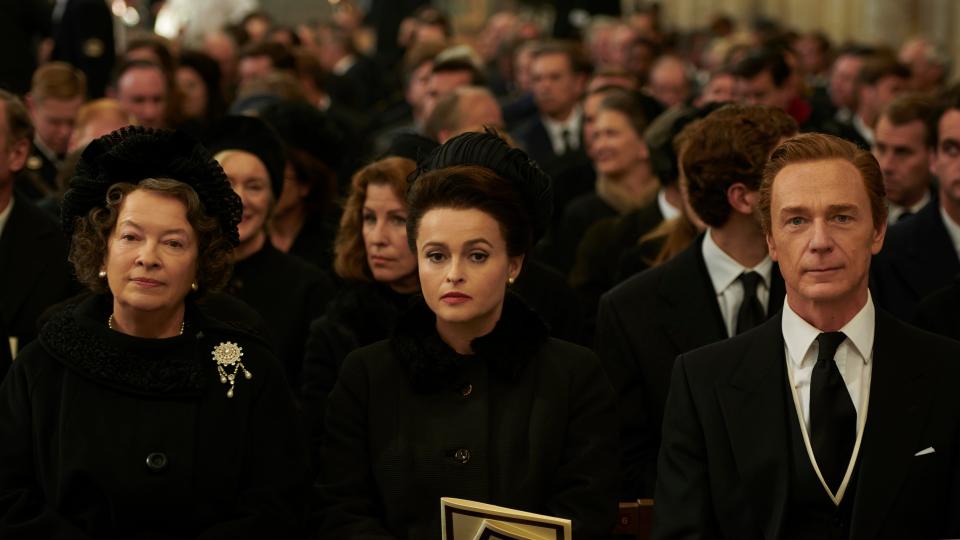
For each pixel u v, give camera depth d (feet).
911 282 35.65
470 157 25.45
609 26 98.68
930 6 119.24
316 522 25.41
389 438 25.18
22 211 36.04
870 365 23.71
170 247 23.86
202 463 24.25
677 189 37.35
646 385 30.58
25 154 35.76
